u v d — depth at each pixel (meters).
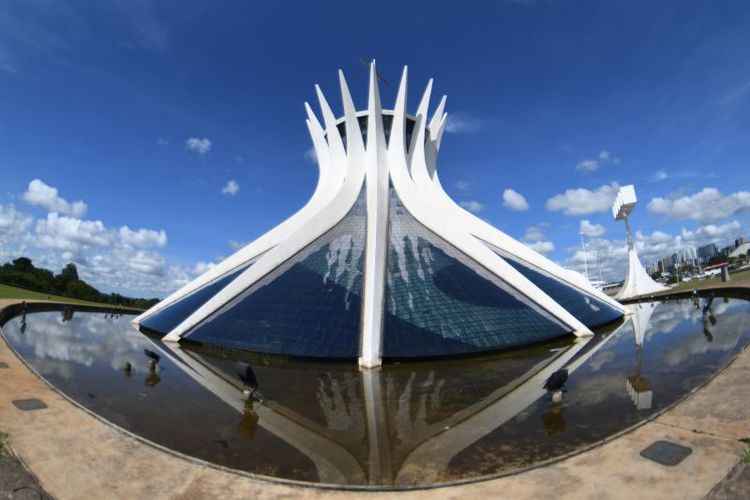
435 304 23.03
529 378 15.33
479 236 32.25
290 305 23.34
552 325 23.55
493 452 9.04
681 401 9.80
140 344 23.38
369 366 18.11
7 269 74.44
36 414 10.10
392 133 33.81
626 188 59.78
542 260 31.75
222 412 12.15
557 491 6.52
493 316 22.86
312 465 8.70
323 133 36.72
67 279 77.25
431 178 37.19
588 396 12.52
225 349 21.69
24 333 25.59
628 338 22.28
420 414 11.88
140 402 12.98
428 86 34.69
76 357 19.45
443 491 6.79
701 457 7.12
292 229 32.38
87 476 7.34
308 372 17.34
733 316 27.20
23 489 6.73
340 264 26.27
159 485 7.11
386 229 29.23
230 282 28.16
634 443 7.88
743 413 8.74
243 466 8.66
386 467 8.54
